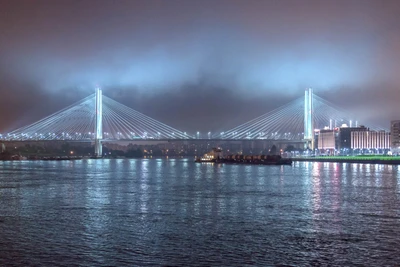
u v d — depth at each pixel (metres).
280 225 39.41
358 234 35.94
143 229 37.88
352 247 32.16
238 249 31.69
